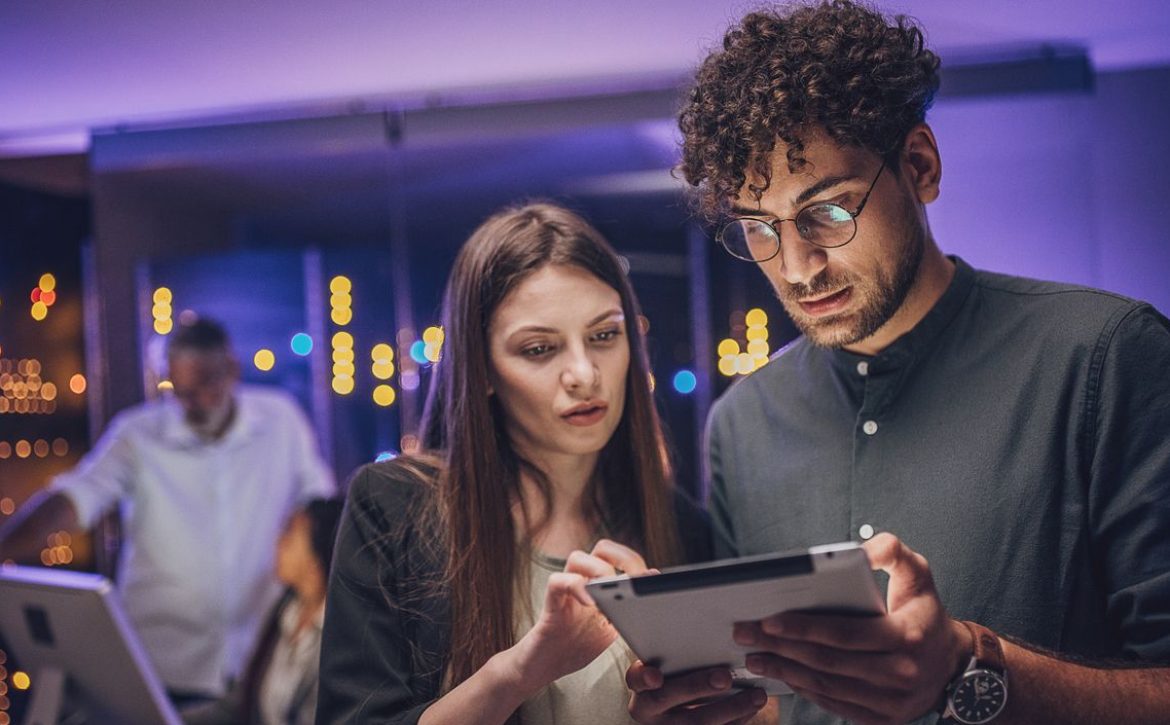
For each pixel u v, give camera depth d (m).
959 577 1.54
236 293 4.00
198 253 3.99
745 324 3.88
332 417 4.00
